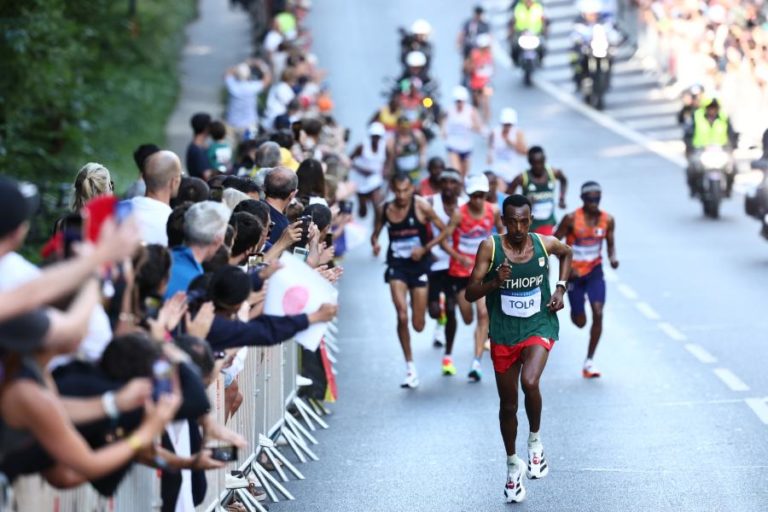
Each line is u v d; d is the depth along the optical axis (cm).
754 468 2719
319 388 3269
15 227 1348
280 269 2067
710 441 2936
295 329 1942
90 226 1316
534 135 9644
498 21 14388
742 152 8362
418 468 2814
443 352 4066
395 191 3581
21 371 1352
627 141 9288
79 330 1355
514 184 4388
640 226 6359
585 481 2667
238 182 2944
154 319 1794
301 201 3366
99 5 7450
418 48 9725
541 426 3122
